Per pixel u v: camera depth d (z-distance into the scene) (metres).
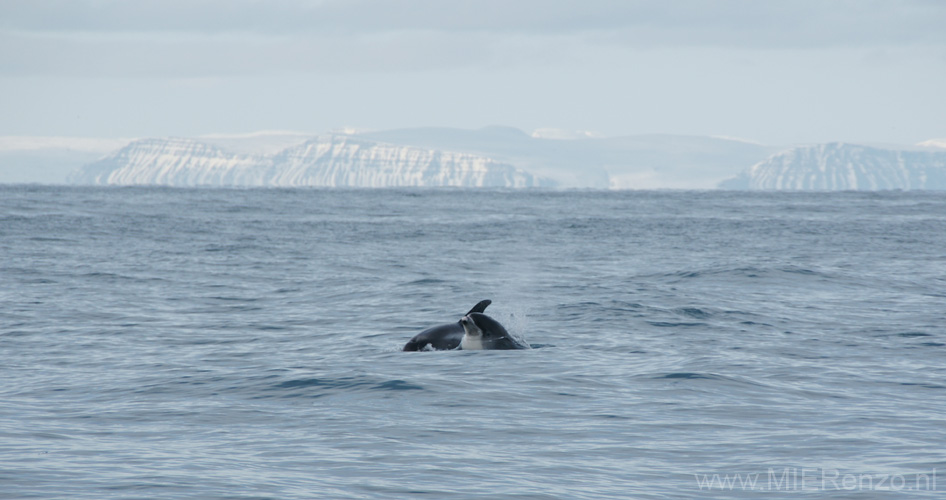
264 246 172.50
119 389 51.00
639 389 50.88
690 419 44.19
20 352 64.06
